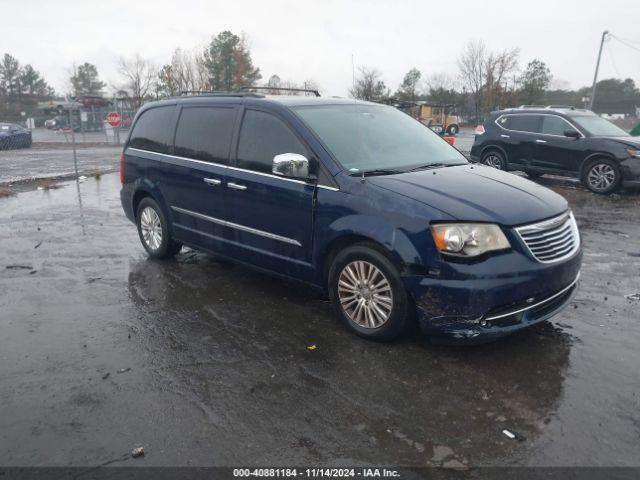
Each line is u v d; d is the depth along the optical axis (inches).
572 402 132.0
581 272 230.1
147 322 180.9
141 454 114.3
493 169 194.2
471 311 142.6
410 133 208.5
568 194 445.1
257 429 122.5
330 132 183.2
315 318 183.2
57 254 260.2
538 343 162.7
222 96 215.6
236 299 201.0
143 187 245.8
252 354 157.9
